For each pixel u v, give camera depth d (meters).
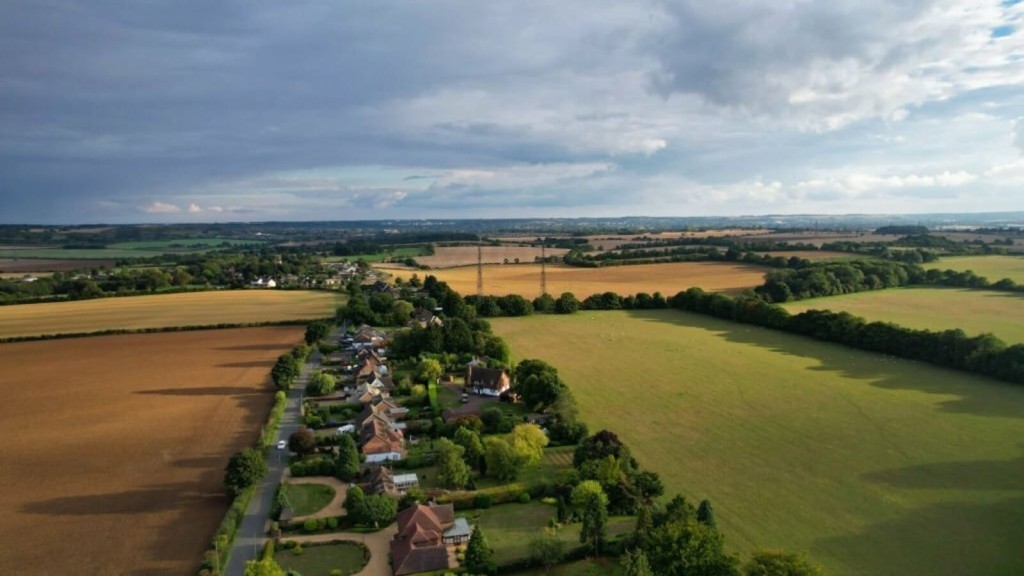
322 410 122.88
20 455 104.38
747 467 96.00
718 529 77.94
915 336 157.75
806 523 79.44
